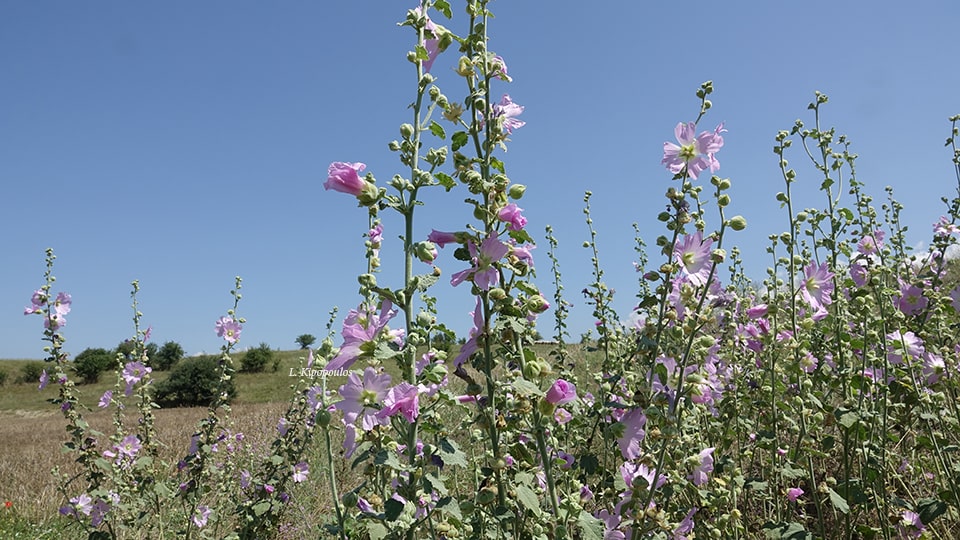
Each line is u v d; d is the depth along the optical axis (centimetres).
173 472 668
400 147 204
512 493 216
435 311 261
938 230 438
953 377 372
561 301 468
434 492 209
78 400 489
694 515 291
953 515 333
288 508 516
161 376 2941
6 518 707
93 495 459
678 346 256
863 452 302
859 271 378
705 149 243
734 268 443
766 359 354
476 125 206
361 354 209
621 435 228
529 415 205
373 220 270
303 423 498
